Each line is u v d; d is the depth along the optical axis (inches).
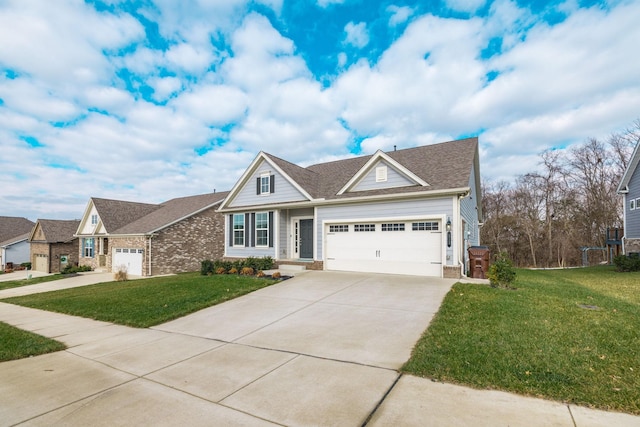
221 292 418.0
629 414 127.6
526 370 165.2
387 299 343.6
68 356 222.2
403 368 177.3
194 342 246.7
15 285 804.0
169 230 872.9
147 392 161.5
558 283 458.0
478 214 861.8
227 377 177.3
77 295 492.4
